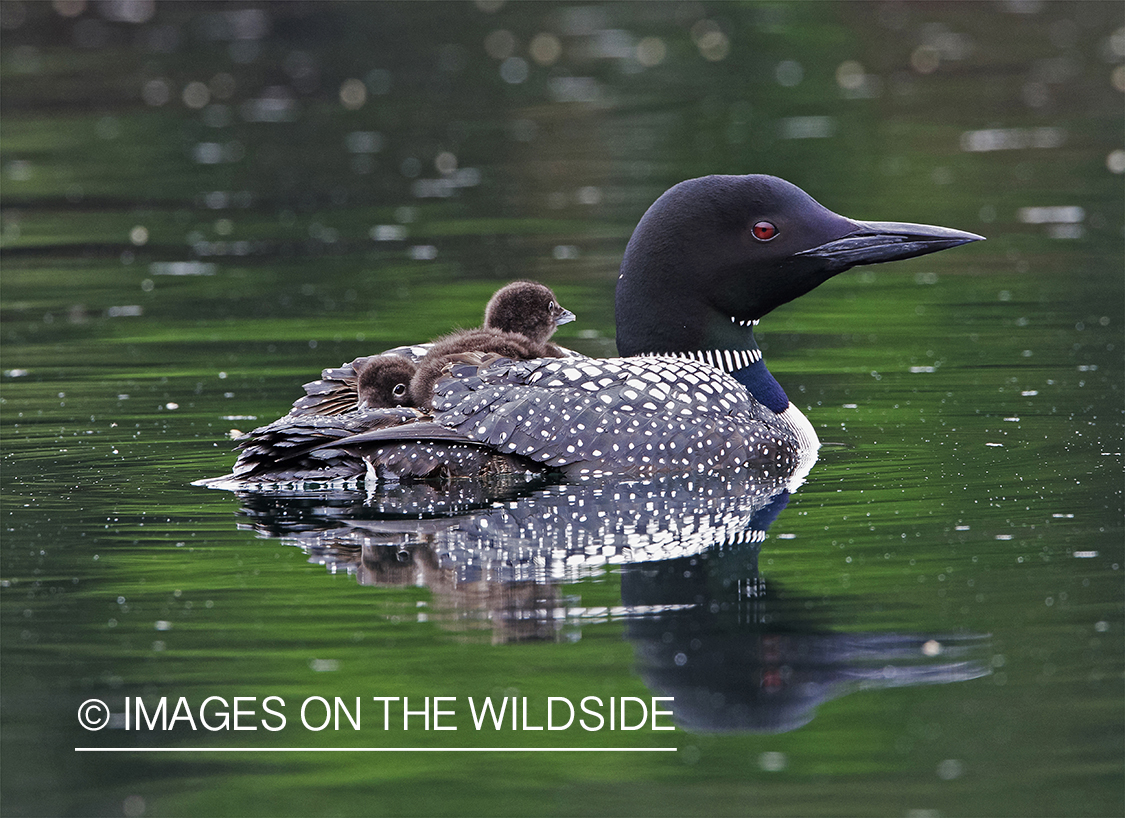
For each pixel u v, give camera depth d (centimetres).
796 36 3781
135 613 796
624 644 753
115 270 1900
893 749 650
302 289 1767
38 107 3084
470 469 1012
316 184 2444
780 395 1161
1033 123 2766
